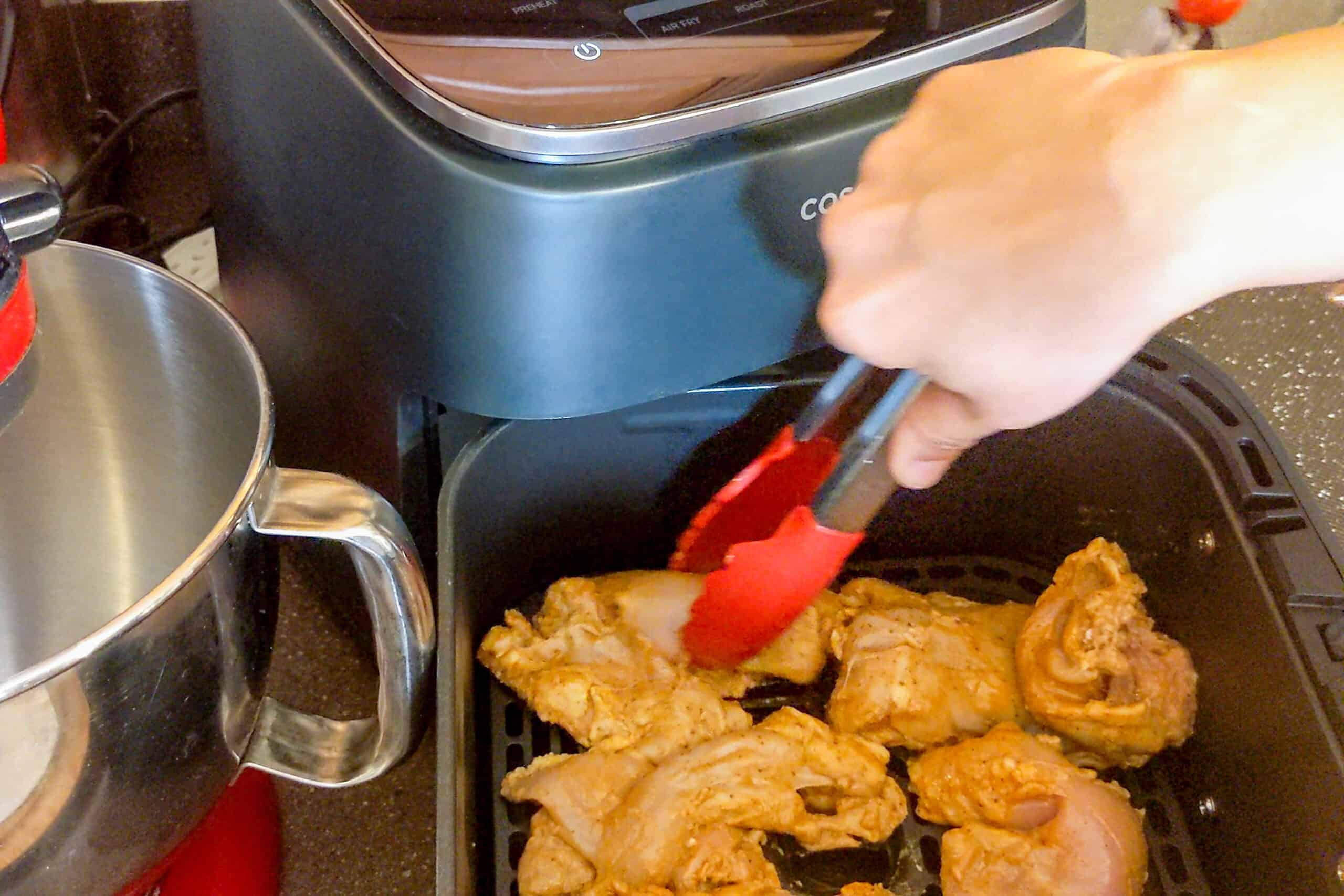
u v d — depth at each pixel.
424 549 0.51
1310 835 0.42
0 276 0.29
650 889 0.44
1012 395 0.29
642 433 0.52
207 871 0.47
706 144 0.39
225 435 0.42
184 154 0.73
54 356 0.43
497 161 0.36
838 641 0.54
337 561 0.54
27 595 0.48
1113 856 0.46
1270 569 0.47
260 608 0.37
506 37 0.38
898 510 0.59
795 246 0.42
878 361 0.31
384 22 0.38
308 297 0.46
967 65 0.34
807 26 0.41
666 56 0.39
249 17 0.41
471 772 0.46
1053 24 0.45
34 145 0.60
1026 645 0.53
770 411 0.52
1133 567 0.57
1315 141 0.25
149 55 0.70
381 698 0.42
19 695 0.27
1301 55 0.26
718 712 0.50
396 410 0.45
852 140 0.40
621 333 0.41
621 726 0.49
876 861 0.50
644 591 0.53
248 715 0.39
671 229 0.39
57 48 0.63
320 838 0.52
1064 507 0.58
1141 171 0.25
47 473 0.46
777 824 0.48
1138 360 0.53
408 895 0.51
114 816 0.34
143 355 0.42
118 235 0.69
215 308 0.38
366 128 0.38
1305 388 0.64
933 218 0.29
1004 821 0.48
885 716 0.52
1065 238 0.26
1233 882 0.47
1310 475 0.59
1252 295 0.69
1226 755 0.49
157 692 0.32
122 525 0.48
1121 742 0.51
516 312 0.39
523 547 0.54
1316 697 0.43
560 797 0.47
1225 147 0.25
